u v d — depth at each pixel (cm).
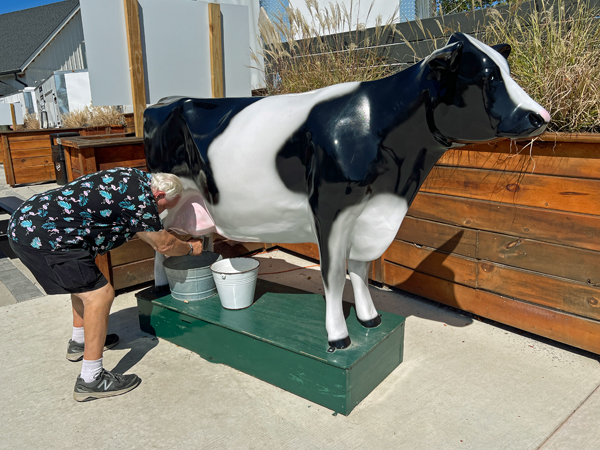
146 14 354
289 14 405
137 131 358
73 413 220
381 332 237
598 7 318
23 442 201
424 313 316
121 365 259
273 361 234
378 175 199
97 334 226
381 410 217
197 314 262
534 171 254
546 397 224
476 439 196
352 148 195
